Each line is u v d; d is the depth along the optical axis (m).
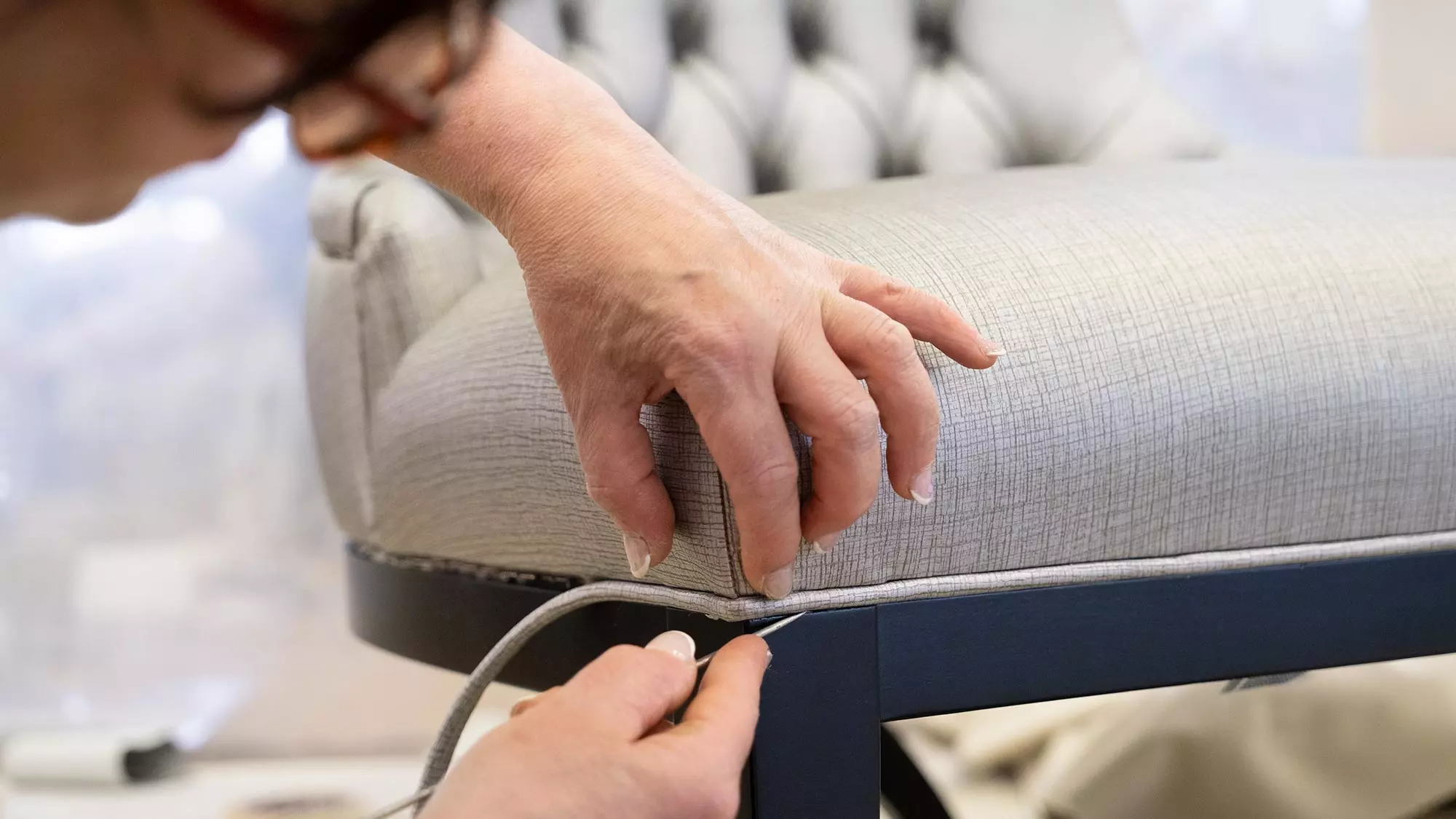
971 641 0.50
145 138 0.24
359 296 0.75
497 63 0.50
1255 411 0.52
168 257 1.58
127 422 1.58
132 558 1.60
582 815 0.38
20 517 1.58
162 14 0.22
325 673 1.61
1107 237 0.54
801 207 0.61
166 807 1.38
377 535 0.73
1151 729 0.99
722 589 0.48
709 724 0.41
